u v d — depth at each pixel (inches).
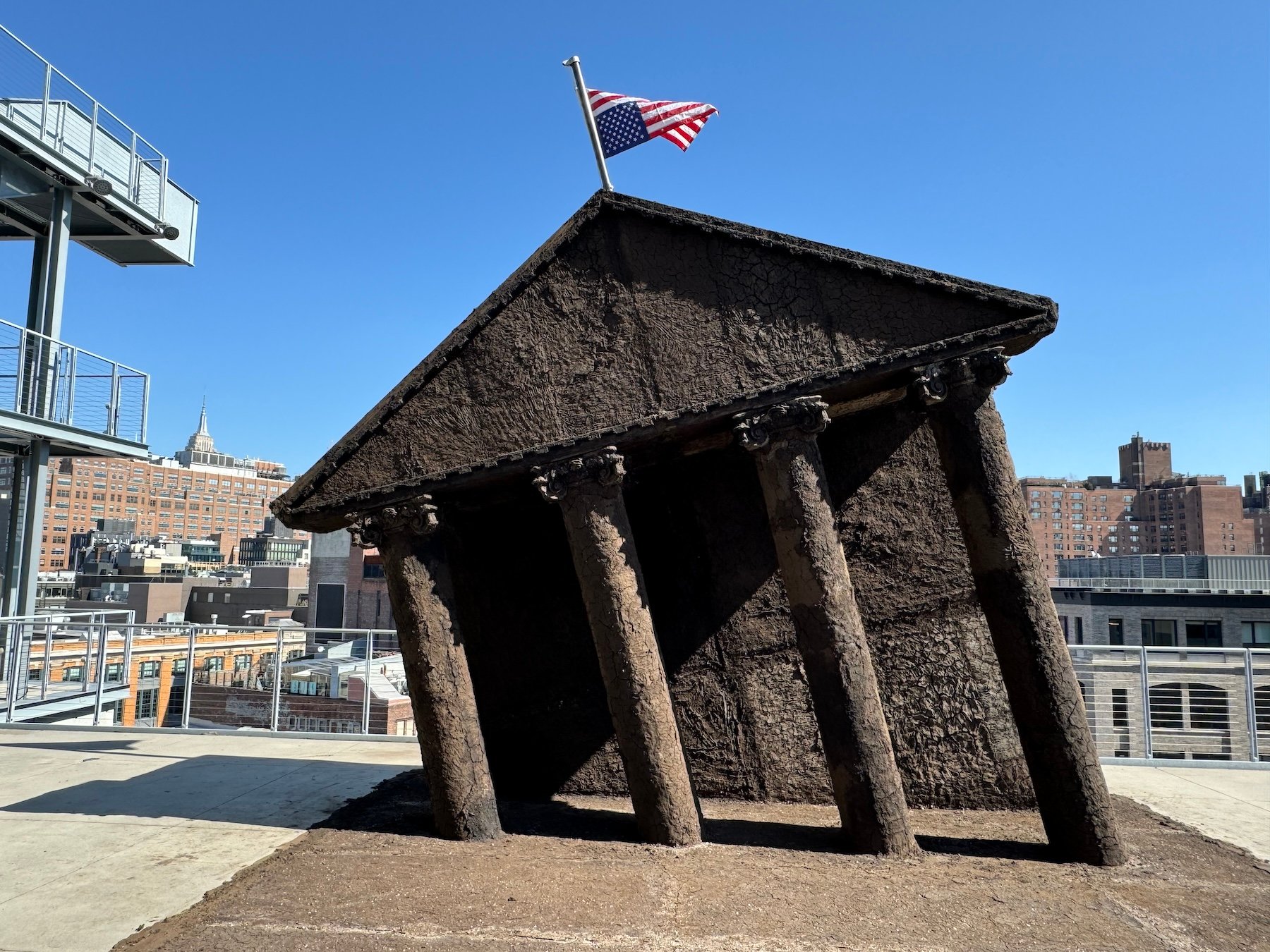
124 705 665.0
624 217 232.8
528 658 279.1
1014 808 251.4
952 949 154.8
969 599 254.8
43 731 438.6
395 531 232.7
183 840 236.4
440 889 183.8
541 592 276.1
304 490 239.6
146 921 178.4
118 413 726.5
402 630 233.3
